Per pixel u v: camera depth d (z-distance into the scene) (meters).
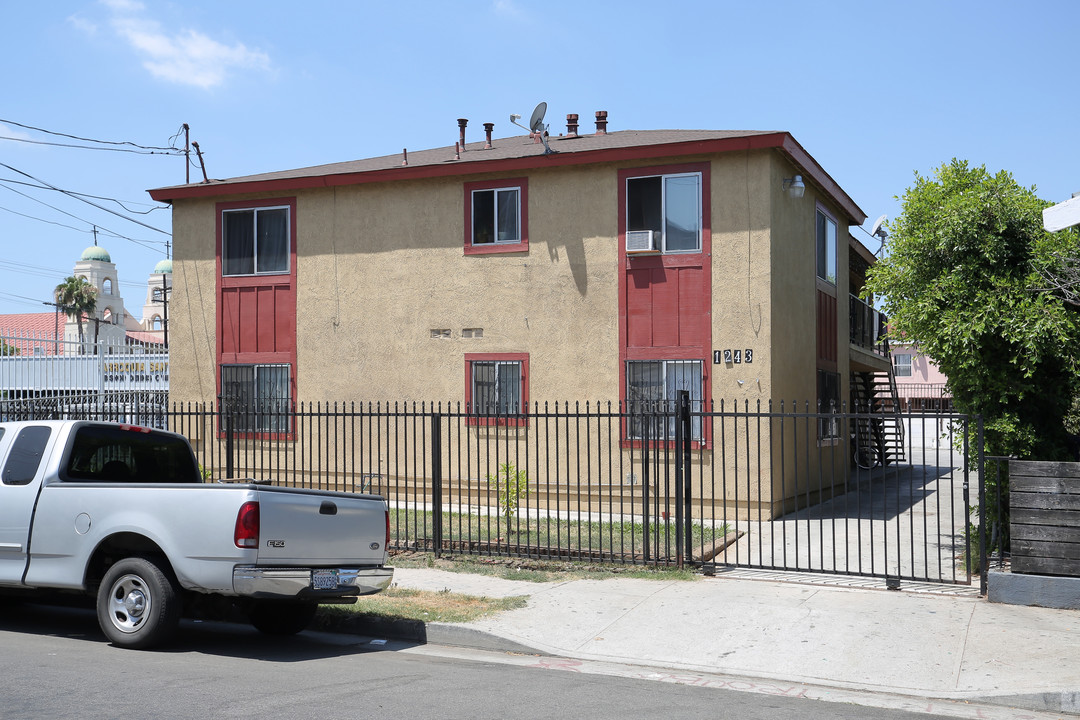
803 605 9.14
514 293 16.59
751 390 15.07
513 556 11.35
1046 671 7.12
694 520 15.19
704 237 15.41
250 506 7.38
